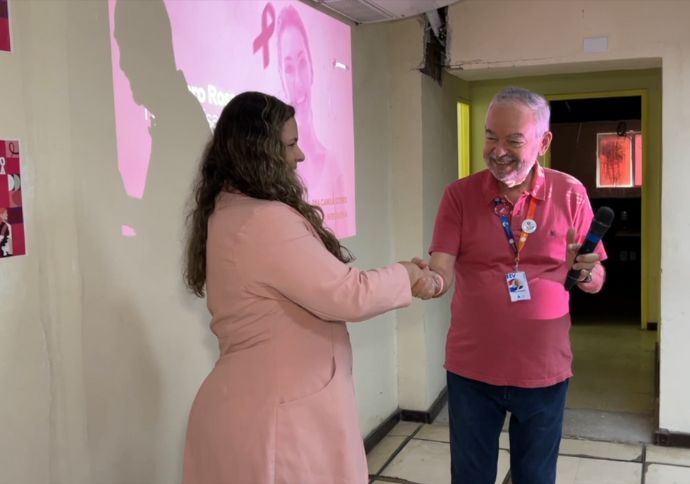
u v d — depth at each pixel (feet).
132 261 5.93
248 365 4.65
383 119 12.16
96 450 5.55
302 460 4.56
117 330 5.75
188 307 6.71
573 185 6.33
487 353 6.29
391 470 10.40
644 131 18.76
